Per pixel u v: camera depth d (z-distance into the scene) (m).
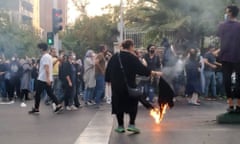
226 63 7.91
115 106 7.44
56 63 13.53
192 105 12.54
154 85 12.48
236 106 7.96
